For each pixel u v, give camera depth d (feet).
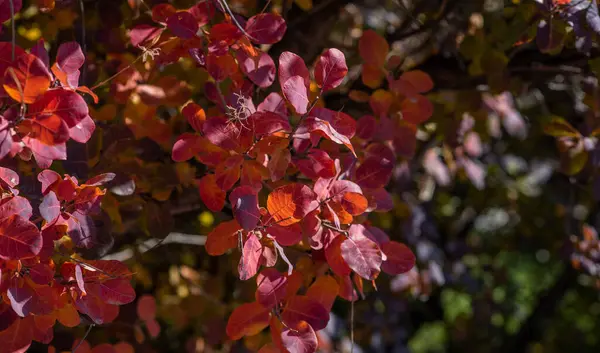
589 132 6.24
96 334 6.07
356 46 6.84
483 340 12.51
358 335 7.95
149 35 5.20
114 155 5.49
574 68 6.33
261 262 4.82
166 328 8.09
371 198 5.16
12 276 4.56
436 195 9.42
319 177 4.91
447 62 6.57
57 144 4.41
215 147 4.96
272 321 4.96
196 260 7.82
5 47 4.40
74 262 4.75
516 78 6.36
